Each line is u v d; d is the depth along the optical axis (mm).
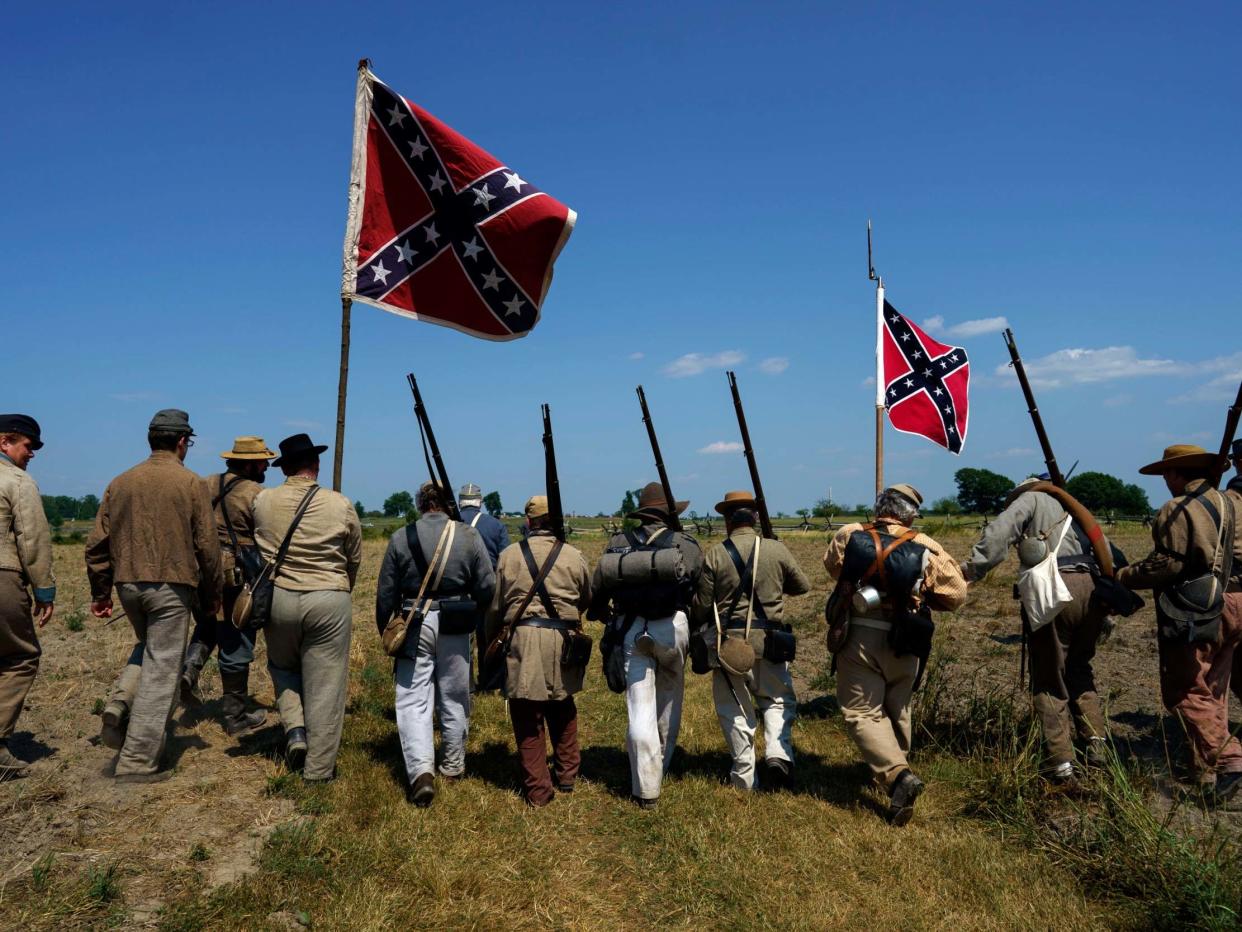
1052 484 5438
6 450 4754
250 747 5340
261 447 5855
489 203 6309
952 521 39719
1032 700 5051
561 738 5078
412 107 6184
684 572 4957
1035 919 3734
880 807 4918
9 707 4609
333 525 4867
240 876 3676
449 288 6242
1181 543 4840
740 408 5637
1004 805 4785
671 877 4062
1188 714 4863
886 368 9102
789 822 4676
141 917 3307
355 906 3506
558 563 4922
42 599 4633
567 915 3670
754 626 5086
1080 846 4285
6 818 4066
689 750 5934
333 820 4301
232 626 5535
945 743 5754
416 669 4848
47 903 3309
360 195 6008
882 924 3707
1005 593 12258
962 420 9242
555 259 6461
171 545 4602
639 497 5230
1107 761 4855
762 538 5285
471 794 4812
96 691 6477
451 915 3564
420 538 4918
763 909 3785
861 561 4789
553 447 5098
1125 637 9133
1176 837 4016
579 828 4574
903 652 4715
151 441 4746
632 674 4957
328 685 4797
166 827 4086
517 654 4789
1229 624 4844
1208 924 3518
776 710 5195
